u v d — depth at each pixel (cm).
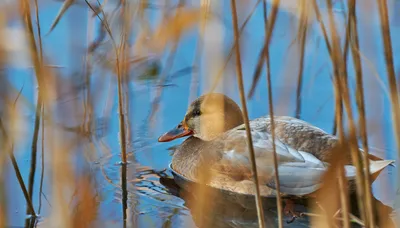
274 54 1416
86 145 1149
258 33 1494
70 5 1117
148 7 1158
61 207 703
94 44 1355
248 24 1490
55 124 787
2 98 856
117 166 1178
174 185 1141
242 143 1118
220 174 1116
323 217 935
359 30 1114
